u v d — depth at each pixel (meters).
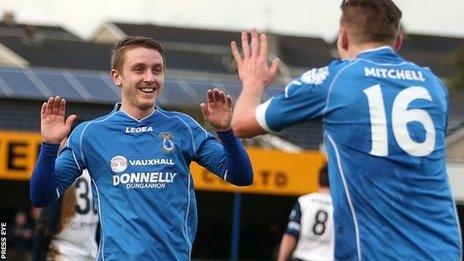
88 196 18.12
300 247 21.58
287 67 120.38
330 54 125.62
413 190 10.45
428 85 10.78
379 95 10.55
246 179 12.91
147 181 12.69
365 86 10.58
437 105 10.73
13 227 44.97
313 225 21.45
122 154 12.75
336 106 10.55
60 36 130.00
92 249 18.28
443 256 10.42
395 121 10.52
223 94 12.48
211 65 115.12
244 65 11.25
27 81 70.94
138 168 12.71
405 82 10.69
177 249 12.69
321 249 21.48
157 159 12.76
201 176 36.56
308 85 10.69
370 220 10.44
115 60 13.04
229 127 12.50
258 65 11.20
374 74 10.66
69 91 70.50
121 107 13.09
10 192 59.31
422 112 10.61
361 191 10.45
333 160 10.65
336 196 10.61
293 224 21.58
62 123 12.52
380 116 10.50
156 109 13.05
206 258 62.97
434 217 10.51
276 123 10.80
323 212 21.41
